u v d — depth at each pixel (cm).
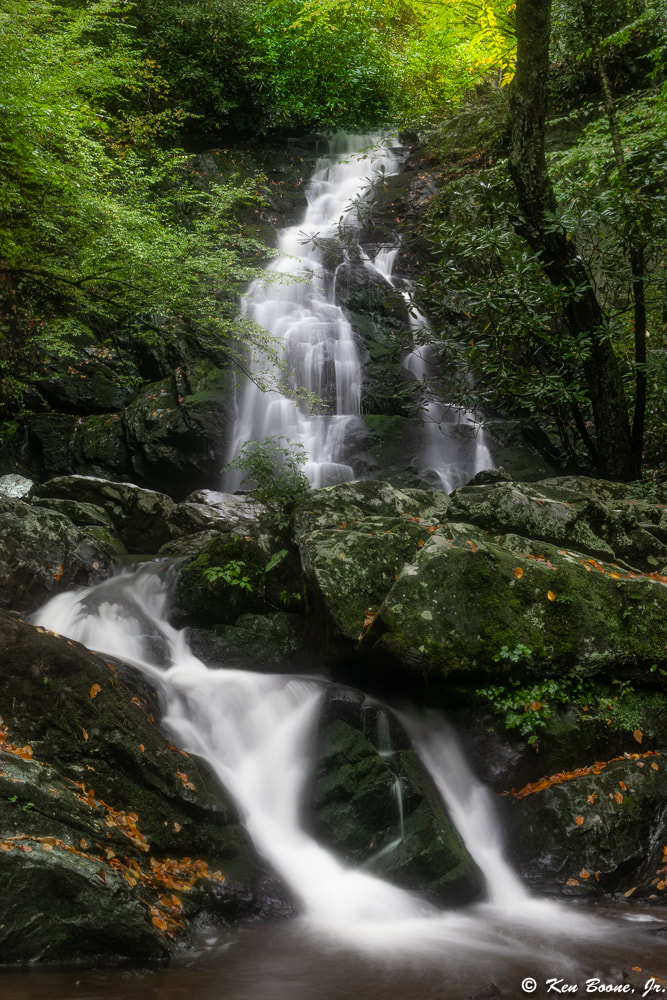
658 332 1064
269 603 689
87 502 805
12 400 1170
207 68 1747
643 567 674
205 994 343
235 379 1155
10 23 938
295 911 458
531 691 564
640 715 582
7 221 926
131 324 1178
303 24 1731
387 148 1711
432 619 555
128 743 464
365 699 570
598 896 505
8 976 350
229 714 548
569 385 864
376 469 1080
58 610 639
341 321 1263
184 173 1496
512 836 532
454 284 944
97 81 1215
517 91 839
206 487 1123
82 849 394
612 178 854
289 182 1656
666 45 1192
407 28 1817
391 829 508
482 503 654
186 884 431
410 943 419
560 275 862
